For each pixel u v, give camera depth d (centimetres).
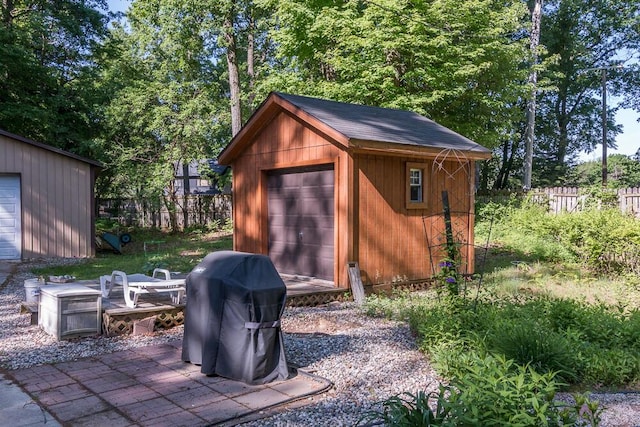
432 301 740
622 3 2562
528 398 290
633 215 1258
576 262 1194
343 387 430
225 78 2548
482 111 1750
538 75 2291
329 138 849
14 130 1792
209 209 2300
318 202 909
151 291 639
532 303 659
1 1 1855
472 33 1642
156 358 510
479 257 1316
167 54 2362
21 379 448
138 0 1966
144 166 2291
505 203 1738
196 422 358
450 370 442
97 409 382
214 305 454
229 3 1767
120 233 1753
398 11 1495
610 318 586
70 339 578
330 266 886
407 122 1038
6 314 716
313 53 1761
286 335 591
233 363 441
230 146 1037
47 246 1384
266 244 1015
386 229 884
